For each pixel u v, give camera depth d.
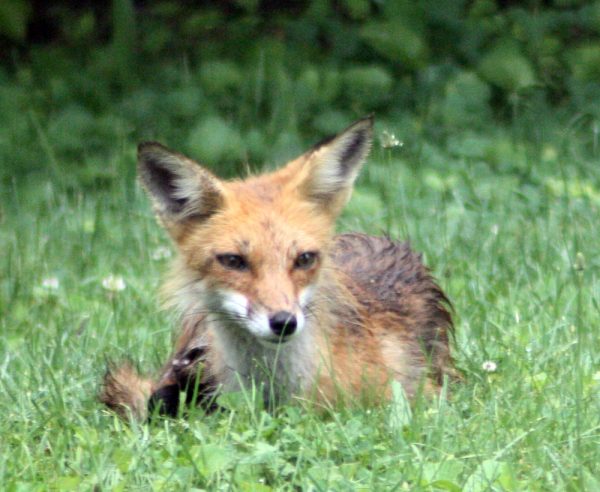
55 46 21.48
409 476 7.42
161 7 21.69
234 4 21.72
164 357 10.43
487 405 8.77
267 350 8.92
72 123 18.42
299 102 18.66
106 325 11.20
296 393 8.90
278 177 9.43
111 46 20.25
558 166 16.23
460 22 19.45
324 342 8.91
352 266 10.16
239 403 8.55
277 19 21.17
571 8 20.19
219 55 20.41
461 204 14.51
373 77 18.89
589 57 19.36
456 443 8.01
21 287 12.67
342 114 18.52
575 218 13.66
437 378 9.91
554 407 8.52
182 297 9.19
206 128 17.36
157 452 7.87
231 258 8.72
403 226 13.62
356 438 8.02
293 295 8.52
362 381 8.90
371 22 19.47
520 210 14.44
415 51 19.17
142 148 9.07
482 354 10.05
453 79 18.73
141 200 15.62
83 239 14.10
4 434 8.47
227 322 8.93
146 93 19.28
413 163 16.47
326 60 19.91
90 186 16.94
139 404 9.04
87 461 7.86
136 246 13.90
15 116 18.97
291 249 8.71
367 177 15.86
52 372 9.48
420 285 10.26
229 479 7.42
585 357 9.64
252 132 17.48
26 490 7.36
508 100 18.59
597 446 7.82
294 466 7.73
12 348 10.64
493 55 18.77
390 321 9.73
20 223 15.10
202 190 8.95
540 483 7.39
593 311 10.94
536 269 12.09
